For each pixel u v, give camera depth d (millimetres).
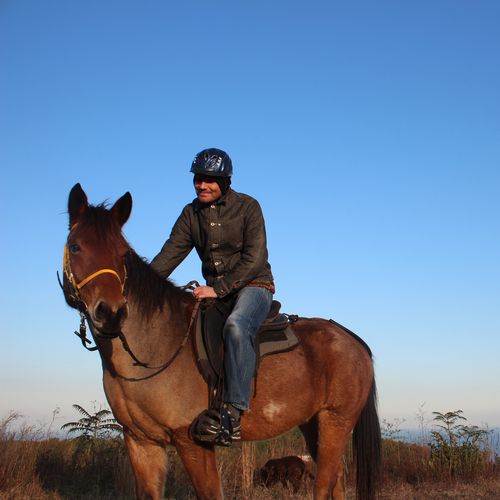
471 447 10742
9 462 7906
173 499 7707
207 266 5234
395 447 11773
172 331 4793
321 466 5492
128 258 4707
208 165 4918
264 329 5172
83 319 4660
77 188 4574
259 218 5082
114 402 4715
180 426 4633
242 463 8672
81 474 8453
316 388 5414
